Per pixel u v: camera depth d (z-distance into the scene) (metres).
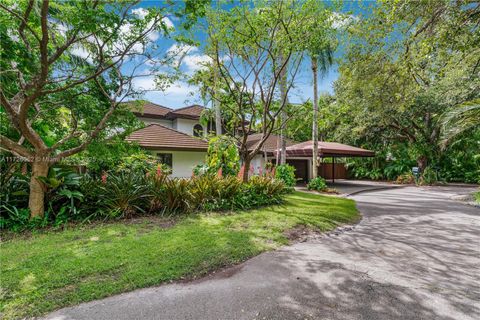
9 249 3.96
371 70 7.49
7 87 5.52
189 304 2.73
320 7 7.04
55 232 4.91
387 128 19.72
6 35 4.61
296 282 3.26
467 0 5.47
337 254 4.29
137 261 3.61
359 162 23.30
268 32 7.63
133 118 6.98
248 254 4.14
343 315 2.57
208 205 6.99
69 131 6.93
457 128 9.93
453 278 3.41
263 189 8.59
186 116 18.02
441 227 6.10
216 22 7.21
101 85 6.47
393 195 12.30
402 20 6.04
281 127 9.77
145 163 10.24
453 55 6.68
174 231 5.05
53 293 2.81
